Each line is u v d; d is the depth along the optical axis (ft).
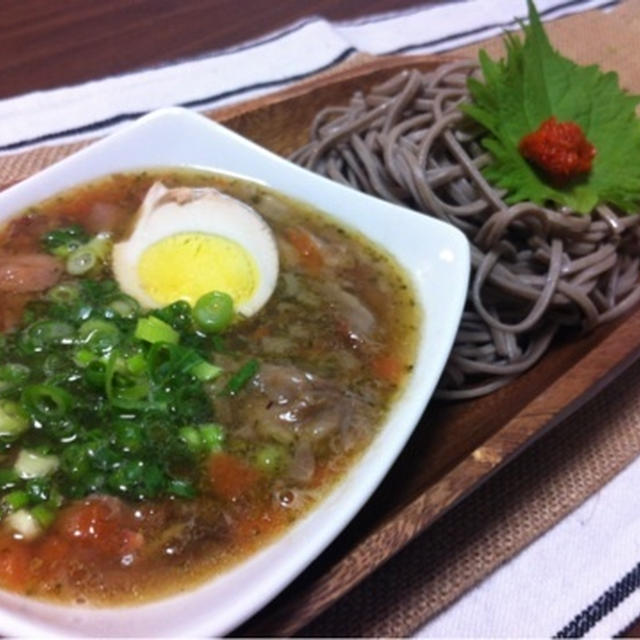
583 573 0.77
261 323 0.82
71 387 0.74
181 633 0.59
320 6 1.44
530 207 0.92
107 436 0.71
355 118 1.05
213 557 0.66
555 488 0.81
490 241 0.93
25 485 0.68
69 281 0.82
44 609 0.62
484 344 0.94
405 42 1.37
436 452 0.82
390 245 0.88
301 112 1.07
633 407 0.88
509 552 0.77
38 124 1.16
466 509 0.79
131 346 0.76
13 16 1.34
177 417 0.72
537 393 0.86
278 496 0.69
